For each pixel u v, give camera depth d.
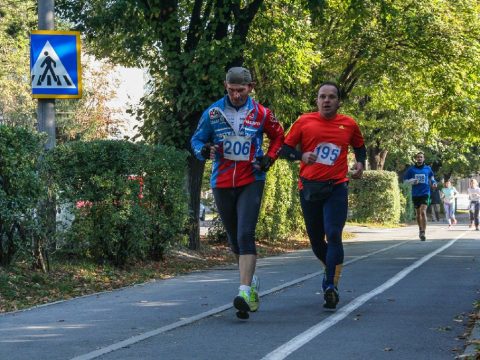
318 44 30.89
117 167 15.40
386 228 42.47
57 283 13.46
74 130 48.25
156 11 19.34
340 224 10.27
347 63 32.34
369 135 52.03
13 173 12.91
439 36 30.98
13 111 46.41
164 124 20.23
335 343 8.19
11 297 12.05
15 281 12.84
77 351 7.91
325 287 10.55
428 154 64.50
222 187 9.88
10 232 13.36
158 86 20.41
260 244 26.00
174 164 17.44
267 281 14.41
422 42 31.23
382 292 12.48
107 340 8.51
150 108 20.38
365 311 10.43
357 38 30.25
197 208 21.23
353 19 26.23
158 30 19.78
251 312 10.33
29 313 10.73
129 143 15.73
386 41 31.47
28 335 8.90
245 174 9.83
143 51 20.42
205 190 25.23
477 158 70.50
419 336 8.60
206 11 20.66
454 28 31.50
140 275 15.57
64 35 15.22
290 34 25.09
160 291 13.25
